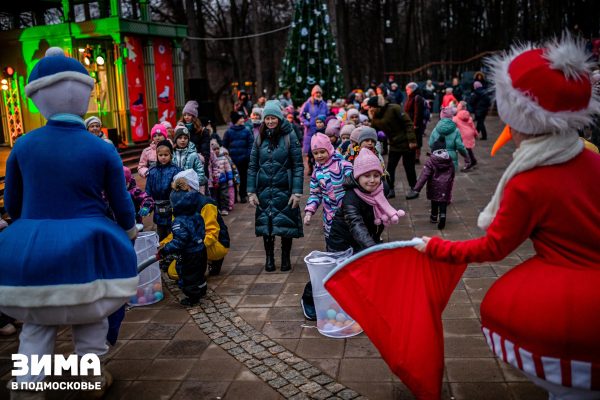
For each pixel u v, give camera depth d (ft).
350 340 14.38
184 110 28.91
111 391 12.48
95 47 51.31
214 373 13.08
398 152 31.24
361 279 10.52
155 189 21.33
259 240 24.93
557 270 8.07
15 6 60.90
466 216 27.02
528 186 8.16
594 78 8.72
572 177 8.09
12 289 10.16
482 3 145.18
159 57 55.47
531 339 8.00
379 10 157.58
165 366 13.55
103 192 12.05
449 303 16.24
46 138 10.68
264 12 147.33
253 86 130.21
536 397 11.30
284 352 13.92
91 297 10.37
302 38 57.77
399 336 10.31
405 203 30.48
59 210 10.59
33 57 53.26
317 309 14.87
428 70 145.07
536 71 8.05
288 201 19.79
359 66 173.58
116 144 46.03
